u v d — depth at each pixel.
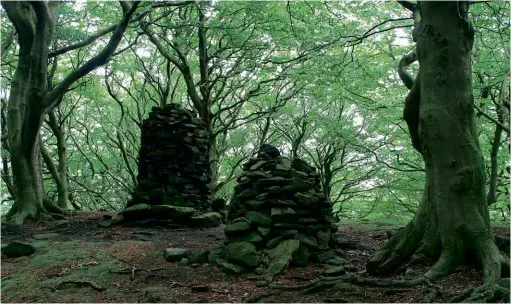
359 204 22.72
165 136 12.02
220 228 11.45
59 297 6.27
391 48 14.76
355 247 8.68
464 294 5.12
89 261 7.68
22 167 12.07
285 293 5.96
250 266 6.96
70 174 23.92
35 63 11.49
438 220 6.20
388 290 5.61
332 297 5.67
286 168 8.14
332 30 13.20
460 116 6.20
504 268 5.66
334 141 18.31
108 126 23.83
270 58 16.42
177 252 7.74
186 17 16.50
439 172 6.20
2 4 11.88
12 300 6.24
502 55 12.64
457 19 6.27
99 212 14.52
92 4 16.20
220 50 15.73
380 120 16.45
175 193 11.74
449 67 6.27
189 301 5.84
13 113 12.15
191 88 16.62
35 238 9.66
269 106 19.28
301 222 7.75
